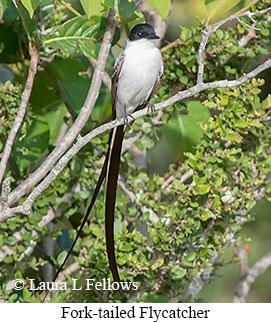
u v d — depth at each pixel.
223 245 10.60
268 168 9.84
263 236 13.49
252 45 10.80
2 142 10.30
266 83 13.91
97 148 11.05
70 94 10.90
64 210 10.79
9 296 9.98
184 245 9.84
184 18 13.24
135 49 10.45
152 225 9.89
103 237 9.78
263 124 10.27
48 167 9.30
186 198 9.66
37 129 10.66
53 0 10.23
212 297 13.84
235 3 10.35
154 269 9.52
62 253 10.42
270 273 13.92
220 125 9.69
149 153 13.28
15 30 10.80
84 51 9.88
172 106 10.87
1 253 10.23
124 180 10.83
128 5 9.37
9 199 9.27
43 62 10.94
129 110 10.91
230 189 9.73
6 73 11.89
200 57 8.32
